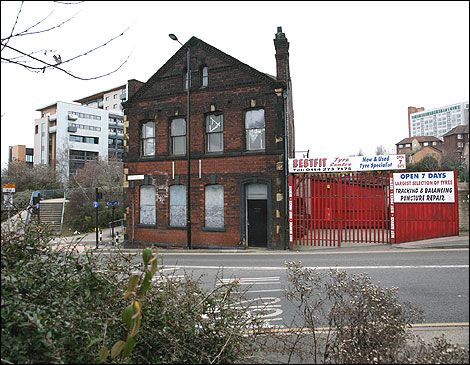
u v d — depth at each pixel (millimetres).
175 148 19484
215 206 18172
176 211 19031
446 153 42844
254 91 17516
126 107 20500
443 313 6234
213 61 18391
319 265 11461
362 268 10539
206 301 4309
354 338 3463
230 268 11641
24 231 4203
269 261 13039
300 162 16766
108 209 30422
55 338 2971
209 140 18688
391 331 3459
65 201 31797
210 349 3904
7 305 3014
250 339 4320
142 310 3557
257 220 17484
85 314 3328
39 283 3719
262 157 17234
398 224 16047
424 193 15727
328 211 16797
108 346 3287
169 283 4336
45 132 65250
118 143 69812
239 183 17578
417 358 3242
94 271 4098
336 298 4891
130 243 19875
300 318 6137
